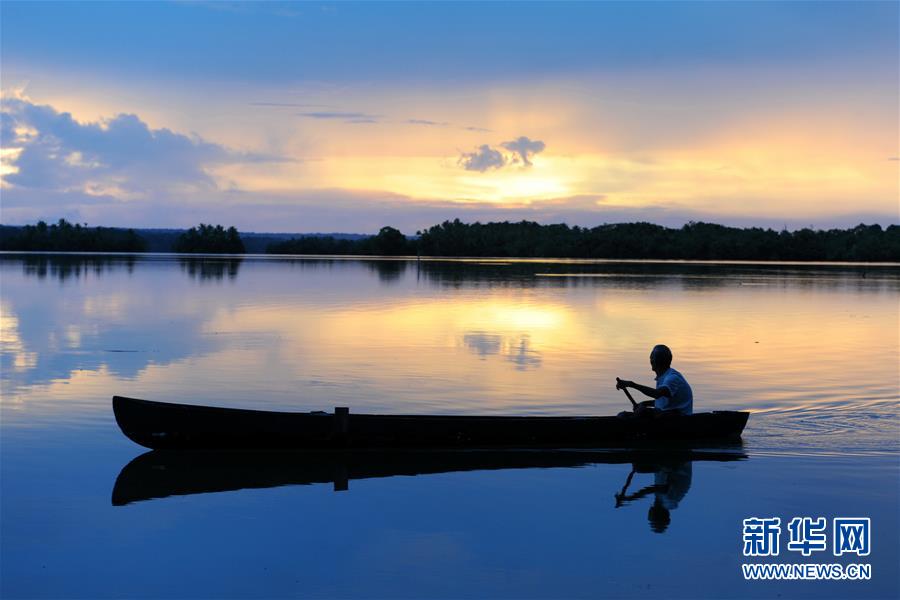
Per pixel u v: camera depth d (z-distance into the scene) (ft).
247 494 33.96
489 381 57.26
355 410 48.37
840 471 37.06
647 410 41.57
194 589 25.53
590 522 30.94
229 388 54.13
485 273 224.74
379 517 31.40
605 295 136.26
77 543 28.86
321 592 25.32
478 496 33.86
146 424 38.93
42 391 52.31
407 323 91.40
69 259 299.99
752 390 55.11
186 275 187.52
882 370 63.00
